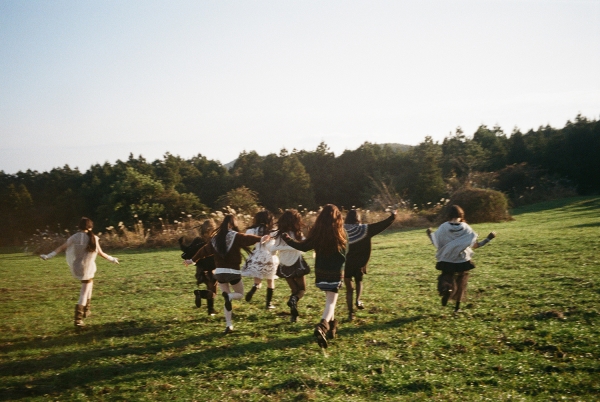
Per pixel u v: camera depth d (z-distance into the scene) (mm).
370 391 4836
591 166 57156
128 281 13203
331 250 6137
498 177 48344
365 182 75500
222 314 8383
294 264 7469
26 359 6352
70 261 7961
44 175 83812
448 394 4660
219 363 5828
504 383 4848
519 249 13688
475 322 6887
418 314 7566
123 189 30406
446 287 7051
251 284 11812
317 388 4945
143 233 26984
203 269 8453
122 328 7816
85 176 75062
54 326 8125
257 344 6488
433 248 16328
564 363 5215
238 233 7238
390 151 89812
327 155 82062
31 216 63344
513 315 7086
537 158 60250
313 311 8203
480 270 10875
